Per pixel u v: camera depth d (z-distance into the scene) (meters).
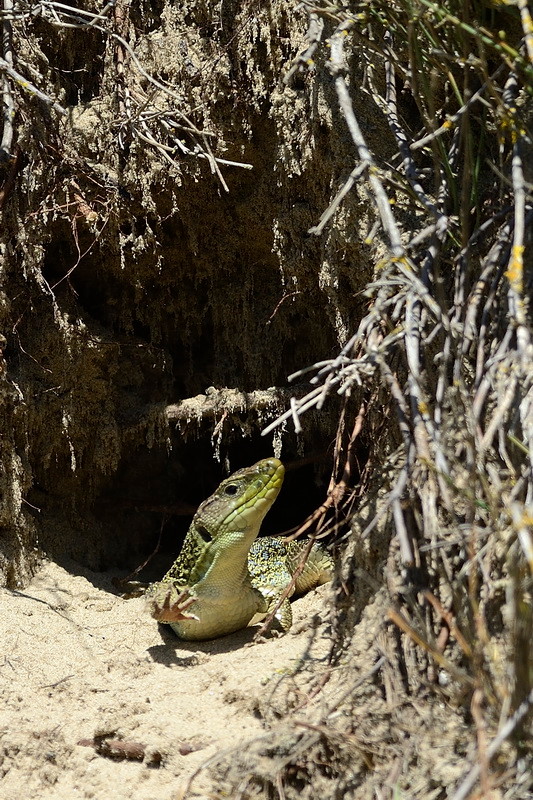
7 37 4.74
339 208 4.36
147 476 5.99
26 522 4.96
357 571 3.34
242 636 4.32
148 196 4.93
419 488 3.11
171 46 4.86
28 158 4.90
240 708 3.46
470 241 3.43
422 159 4.28
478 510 3.03
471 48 3.73
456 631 2.60
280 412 5.22
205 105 4.78
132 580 5.51
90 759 3.39
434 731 2.79
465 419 3.09
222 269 5.39
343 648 3.51
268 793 2.95
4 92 4.61
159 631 4.42
